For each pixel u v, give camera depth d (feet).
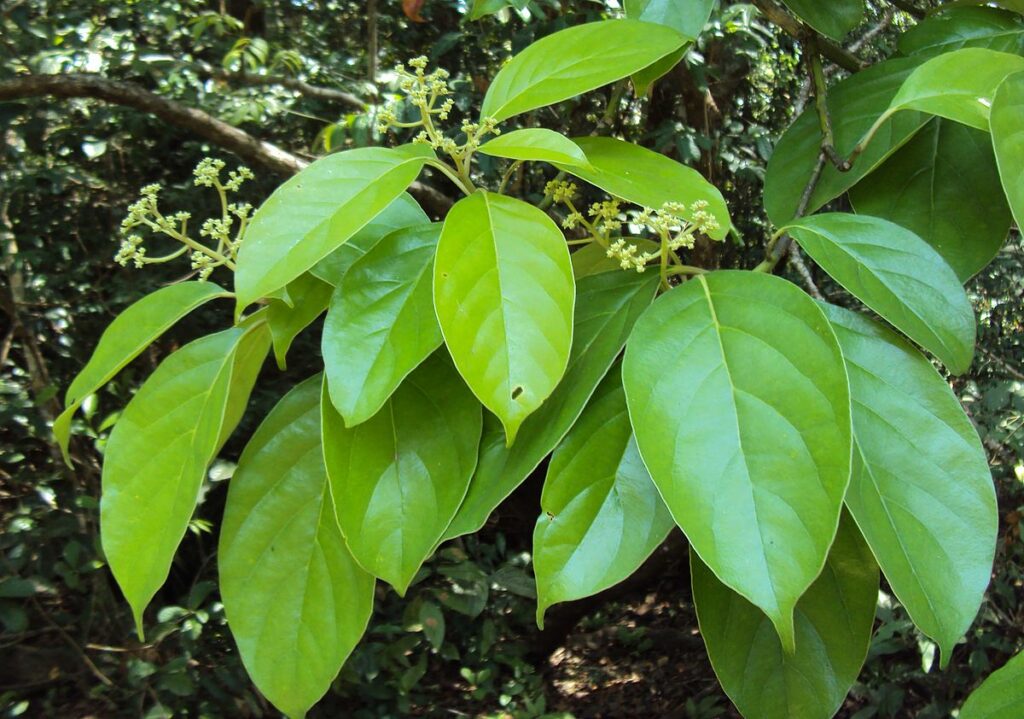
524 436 1.83
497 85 2.05
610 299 1.91
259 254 1.77
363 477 1.82
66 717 7.23
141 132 9.34
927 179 2.19
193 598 7.66
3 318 9.00
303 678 1.90
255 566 1.94
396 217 2.07
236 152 6.58
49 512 7.77
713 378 1.71
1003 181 1.77
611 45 2.02
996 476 7.81
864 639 1.92
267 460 1.99
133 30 9.36
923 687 8.14
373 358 1.79
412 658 9.45
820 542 1.59
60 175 8.88
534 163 7.25
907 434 1.81
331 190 1.82
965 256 2.14
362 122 7.00
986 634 7.75
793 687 1.93
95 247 9.67
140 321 1.98
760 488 1.63
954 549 1.74
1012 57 1.99
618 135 7.48
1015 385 7.91
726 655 1.94
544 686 9.99
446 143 1.93
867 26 5.73
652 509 1.80
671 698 9.80
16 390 8.15
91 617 7.45
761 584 1.58
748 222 8.54
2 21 8.04
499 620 9.87
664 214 1.84
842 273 1.90
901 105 2.01
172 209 9.37
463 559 8.41
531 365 1.69
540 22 7.00
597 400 1.87
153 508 1.91
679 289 1.82
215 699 7.63
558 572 1.78
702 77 6.68
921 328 1.85
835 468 1.61
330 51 11.00
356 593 1.92
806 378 1.68
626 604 11.85
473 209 1.81
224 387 1.96
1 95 6.18
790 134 2.35
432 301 1.82
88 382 1.94
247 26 10.44
